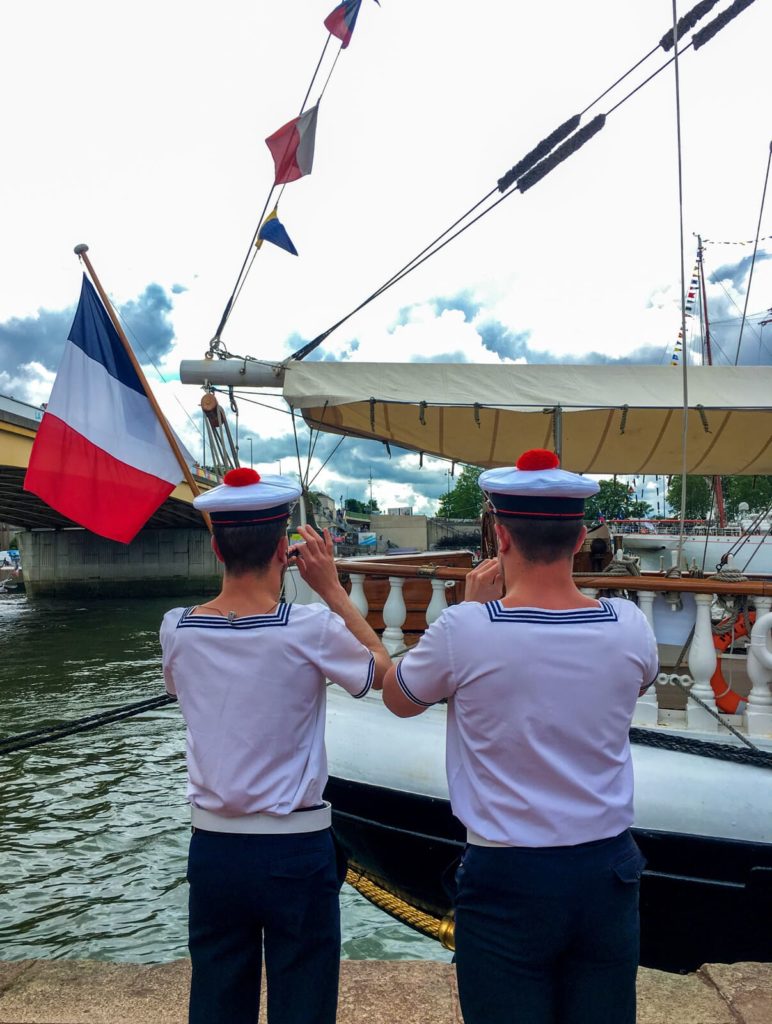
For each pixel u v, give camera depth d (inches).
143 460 177.3
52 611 1508.4
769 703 123.6
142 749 472.7
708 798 114.3
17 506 1398.9
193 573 1932.8
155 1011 102.7
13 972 112.7
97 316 180.4
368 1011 102.4
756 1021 99.5
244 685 65.5
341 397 181.6
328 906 65.7
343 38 205.0
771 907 115.3
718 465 229.5
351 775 131.8
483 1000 57.3
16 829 338.0
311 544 76.2
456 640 59.3
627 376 184.7
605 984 57.7
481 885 57.9
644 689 65.4
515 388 183.0
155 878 286.0
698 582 125.1
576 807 57.2
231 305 196.1
